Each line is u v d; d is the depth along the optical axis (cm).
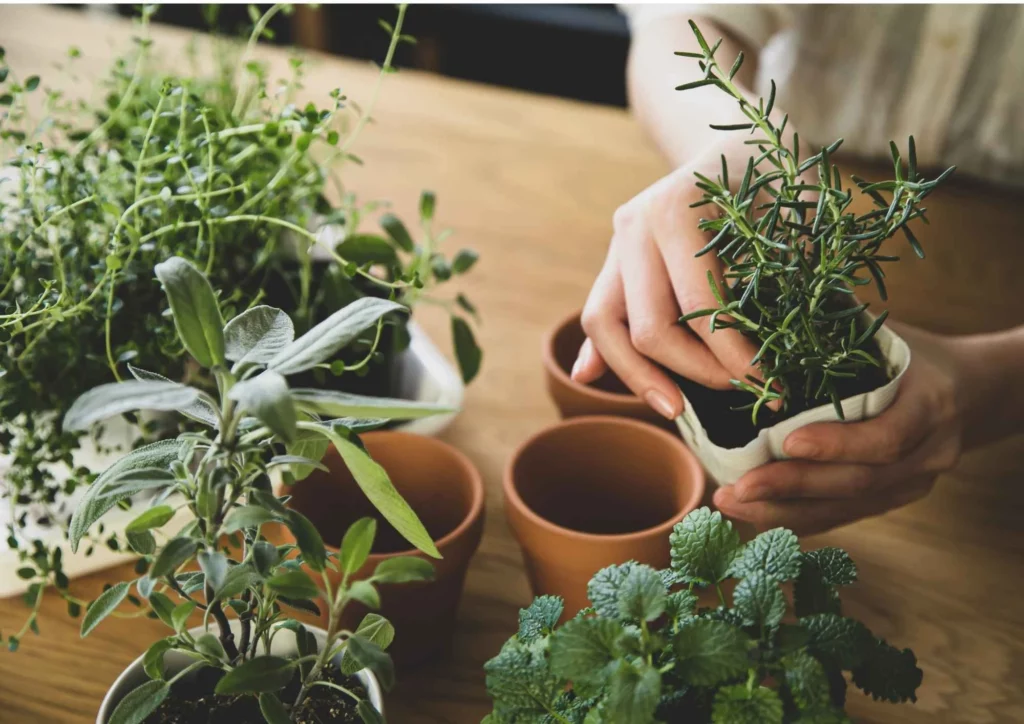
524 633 43
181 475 38
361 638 37
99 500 39
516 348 85
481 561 67
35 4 131
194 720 44
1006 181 118
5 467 67
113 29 126
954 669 59
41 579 61
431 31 186
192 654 43
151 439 61
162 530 61
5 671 59
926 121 117
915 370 62
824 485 58
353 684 46
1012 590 64
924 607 63
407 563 37
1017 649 60
